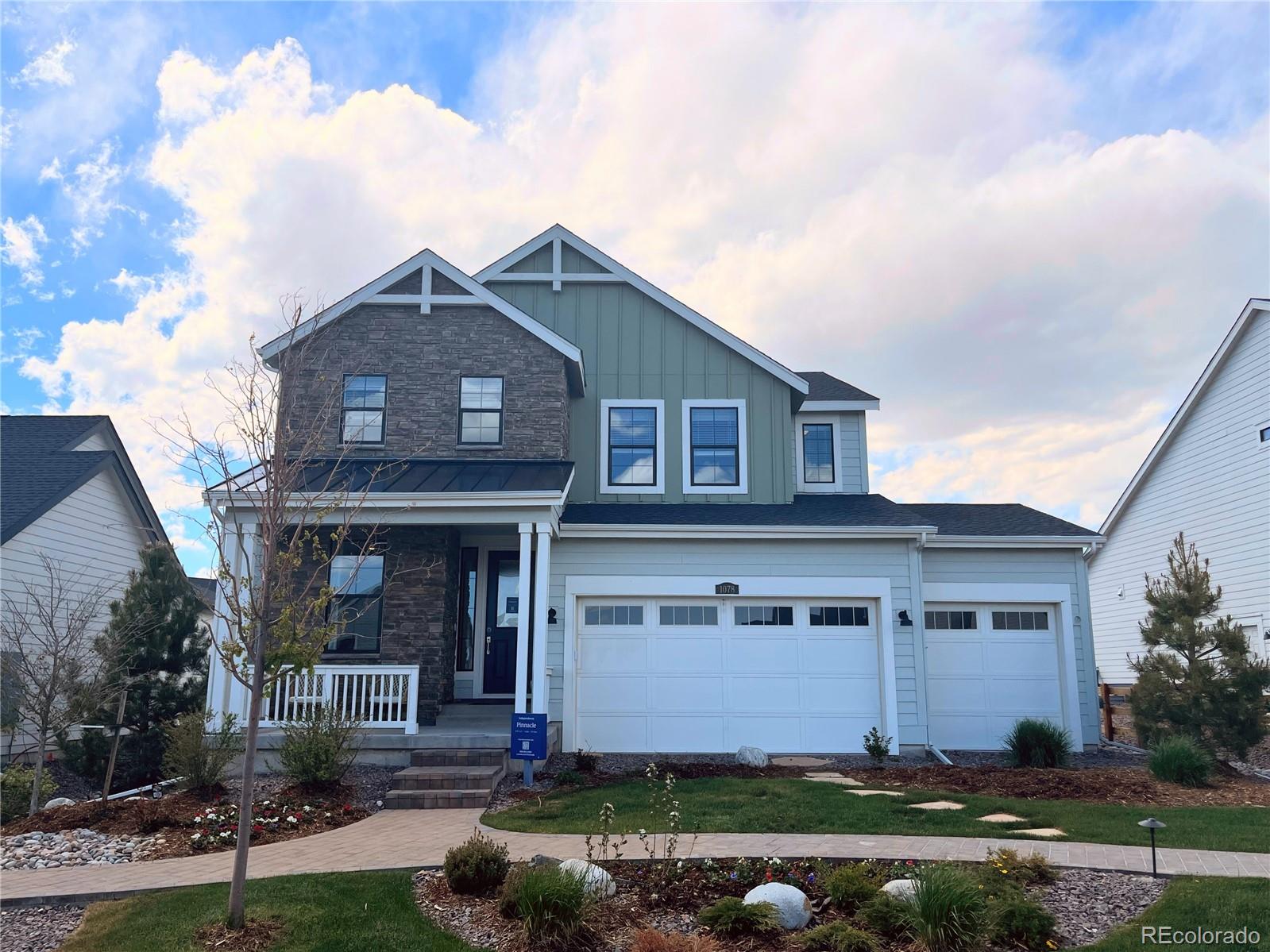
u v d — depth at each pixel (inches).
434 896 264.7
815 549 596.1
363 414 617.3
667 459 676.1
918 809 368.8
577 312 693.3
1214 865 277.1
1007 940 221.9
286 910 244.7
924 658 582.9
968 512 697.6
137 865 300.5
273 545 254.2
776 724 578.2
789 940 228.7
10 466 704.4
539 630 501.4
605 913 246.8
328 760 411.2
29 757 608.1
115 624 513.7
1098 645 1048.2
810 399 762.2
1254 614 759.7
